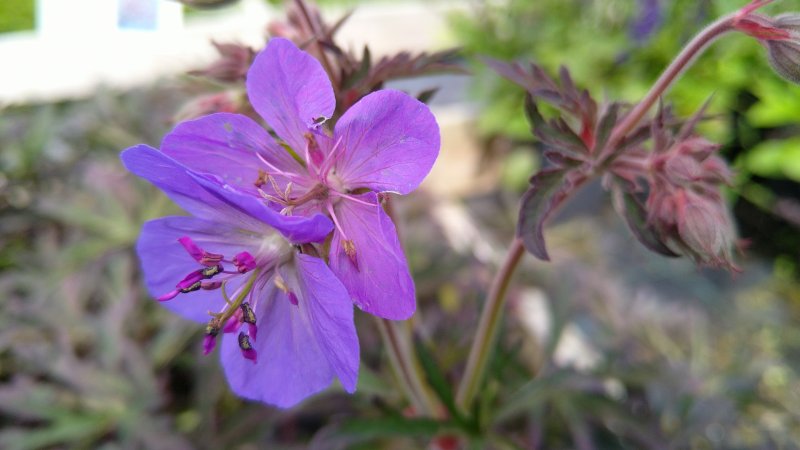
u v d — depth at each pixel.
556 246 0.28
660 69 0.28
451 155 0.31
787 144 0.25
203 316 0.08
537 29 0.31
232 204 0.06
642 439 0.12
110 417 0.13
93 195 0.18
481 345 0.10
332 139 0.07
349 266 0.07
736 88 0.26
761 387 0.20
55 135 0.20
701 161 0.07
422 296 0.17
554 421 0.14
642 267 0.27
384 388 0.11
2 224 0.18
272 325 0.07
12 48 0.27
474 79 0.32
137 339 0.15
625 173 0.08
